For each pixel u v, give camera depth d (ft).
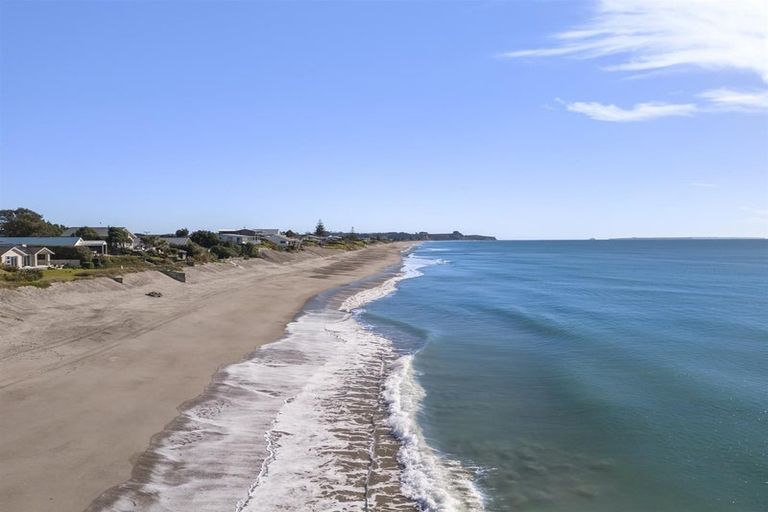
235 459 40.11
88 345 70.90
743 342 85.66
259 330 89.71
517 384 62.44
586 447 44.68
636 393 58.70
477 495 36.70
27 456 38.19
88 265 171.32
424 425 49.06
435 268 286.05
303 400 54.39
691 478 39.27
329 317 107.96
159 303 113.70
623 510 35.01
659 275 231.30
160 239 286.66
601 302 136.36
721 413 52.34
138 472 36.94
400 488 37.22
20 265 164.35
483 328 97.91
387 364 70.08
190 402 51.52
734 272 248.73
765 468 40.68
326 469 39.45
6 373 57.00
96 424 44.55
